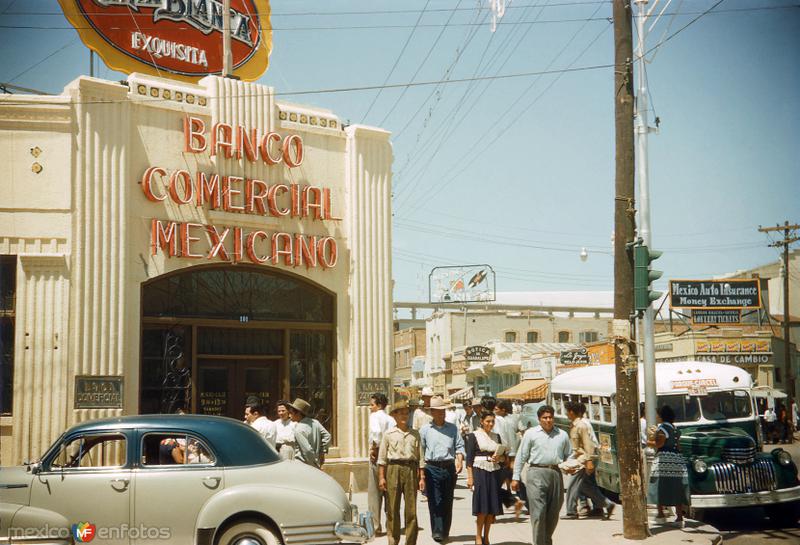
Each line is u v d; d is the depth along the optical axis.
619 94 12.41
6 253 14.01
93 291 14.23
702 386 15.26
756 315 48.94
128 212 14.76
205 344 15.94
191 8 18.34
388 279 17.83
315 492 9.32
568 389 18.59
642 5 18.72
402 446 10.79
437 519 11.19
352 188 17.50
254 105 16.48
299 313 16.92
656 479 13.10
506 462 11.92
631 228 12.29
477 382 62.41
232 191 15.94
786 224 42.44
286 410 12.81
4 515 9.02
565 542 11.73
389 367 17.61
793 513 13.74
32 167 14.20
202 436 9.42
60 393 13.82
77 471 9.21
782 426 33.00
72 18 16.67
